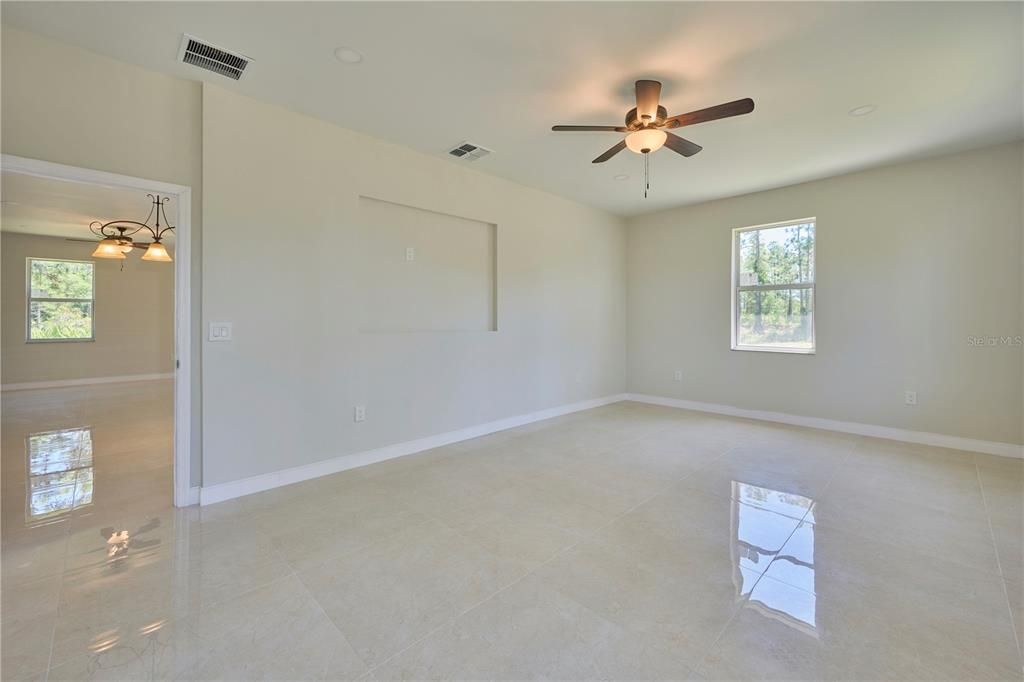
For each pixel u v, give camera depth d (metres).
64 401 6.29
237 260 3.02
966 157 3.97
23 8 2.17
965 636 1.68
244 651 1.62
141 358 8.62
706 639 1.68
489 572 2.13
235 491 3.04
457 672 1.53
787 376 5.11
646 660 1.58
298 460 3.33
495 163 4.30
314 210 3.38
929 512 2.76
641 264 6.43
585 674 1.52
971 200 3.96
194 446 2.90
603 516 2.73
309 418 3.39
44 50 2.42
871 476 3.40
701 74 2.73
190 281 2.86
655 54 2.54
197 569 2.15
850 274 4.61
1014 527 2.56
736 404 5.53
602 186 5.02
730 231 5.51
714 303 5.68
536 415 5.27
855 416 4.64
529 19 2.25
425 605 1.89
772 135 3.60
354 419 3.65
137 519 2.69
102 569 2.14
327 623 1.77
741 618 1.80
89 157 2.54
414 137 3.71
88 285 8.03
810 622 1.77
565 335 5.62
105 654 1.59
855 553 2.29
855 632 1.71
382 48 2.50
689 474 3.46
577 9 2.18
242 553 2.30
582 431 4.79
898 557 2.25
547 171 4.52
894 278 4.36
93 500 2.96
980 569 2.13
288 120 3.23
